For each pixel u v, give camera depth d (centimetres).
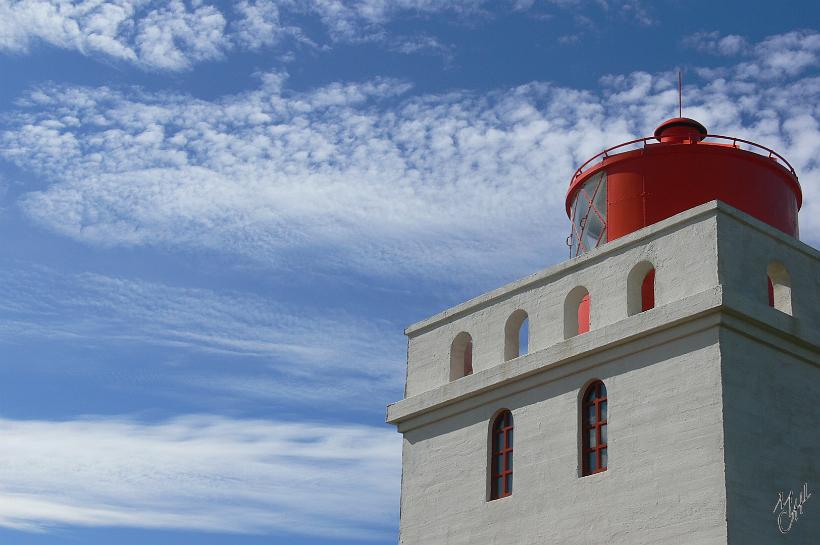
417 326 2842
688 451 2173
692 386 2202
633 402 2292
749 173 2656
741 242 2283
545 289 2552
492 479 2539
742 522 2098
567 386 2431
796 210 2780
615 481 2277
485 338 2659
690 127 2792
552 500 2384
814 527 2217
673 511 2164
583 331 2642
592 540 2283
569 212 2883
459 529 2562
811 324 2336
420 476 2698
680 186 2633
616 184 2702
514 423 2517
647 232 2367
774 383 2242
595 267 2458
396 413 2778
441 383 2733
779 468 2192
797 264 2373
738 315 2203
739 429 2153
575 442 2375
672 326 2252
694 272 2267
